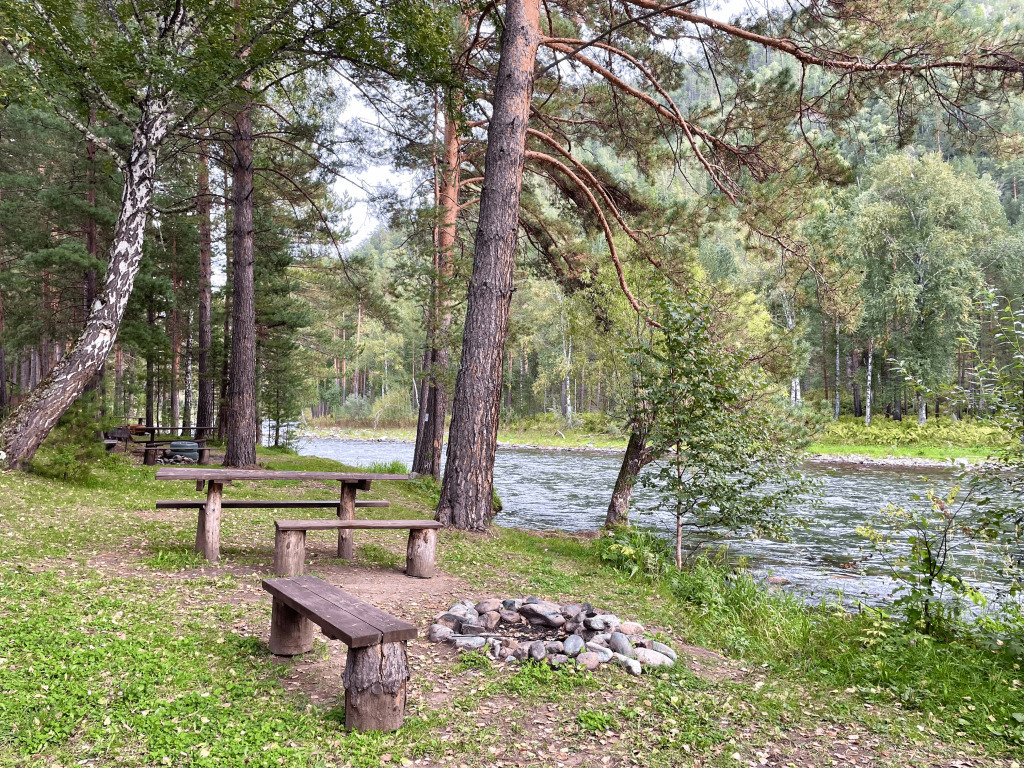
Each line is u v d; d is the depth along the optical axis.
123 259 11.90
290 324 27.81
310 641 4.58
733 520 8.91
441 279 17.30
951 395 6.27
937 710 4.43
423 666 4.57
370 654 3.55
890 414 51.28
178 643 4.42
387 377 79.62
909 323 44.06
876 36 11.34
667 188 16.09
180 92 10.84
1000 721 4.25
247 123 16.20
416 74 12.23
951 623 5.96
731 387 8.81
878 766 3.56
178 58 10.70
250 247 16.61
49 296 25.55
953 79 11.48
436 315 17.89
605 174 16.06
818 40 11.80
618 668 4.71
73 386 11.59
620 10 13.12
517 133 10.72
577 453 40.16
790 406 11.81
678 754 3.51
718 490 8.88
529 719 3.84
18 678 3.56
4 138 23.30
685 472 9.39
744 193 13.63
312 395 43.44
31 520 7.89
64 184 22.97
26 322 25.42
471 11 13.83
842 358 53.25
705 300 9.80
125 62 10.44
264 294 26.64
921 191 42.16
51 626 4.38
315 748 3.27
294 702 3.79
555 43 12.04
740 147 13.85
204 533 7.12
